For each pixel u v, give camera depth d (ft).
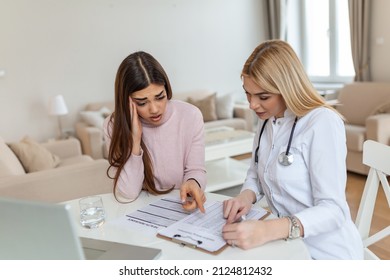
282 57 3.56
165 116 5.03
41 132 15.06
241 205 4.02
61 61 15.07
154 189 4.95
